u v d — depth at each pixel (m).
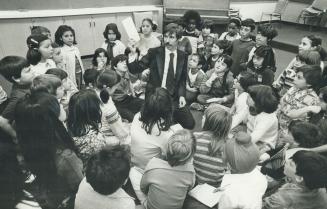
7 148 1.33
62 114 1.92
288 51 6.57
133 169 1.90
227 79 3.38
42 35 2.66
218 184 1.83
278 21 8.81
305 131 1.85
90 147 1.77
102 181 1.25
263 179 1.48
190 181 1.60
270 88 2.17
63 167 1.54
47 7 5.11
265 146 2.17
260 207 1.38
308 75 2.25
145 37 3.92
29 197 1.22
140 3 6.12
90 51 5.80
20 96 2.02
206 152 1.79
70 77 3.35
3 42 4.81
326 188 1.48
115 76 2.19
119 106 3.04
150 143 1.82
